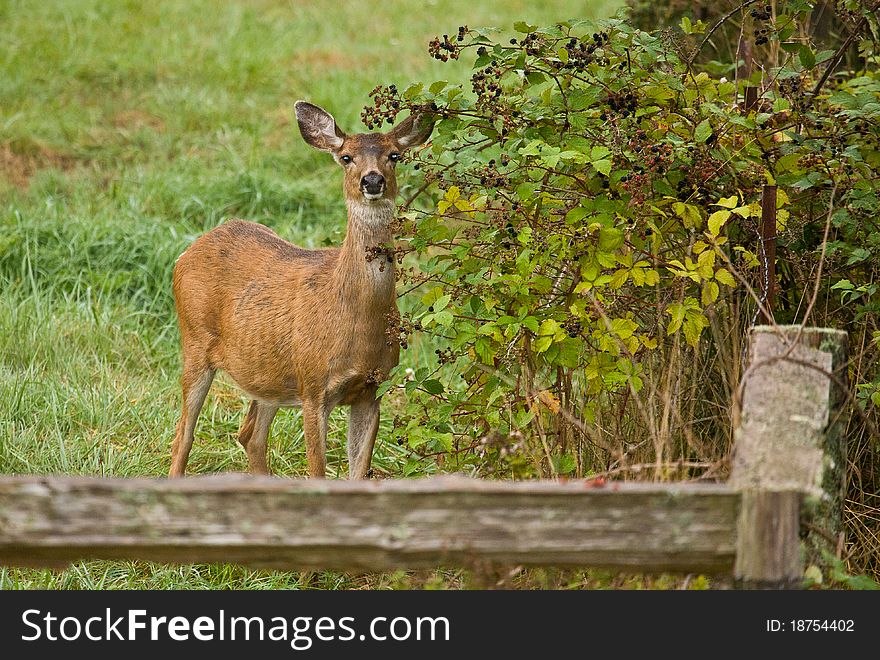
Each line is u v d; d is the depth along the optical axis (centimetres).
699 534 556
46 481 538
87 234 1491
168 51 2227
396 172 1073
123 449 1102
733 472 580
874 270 921
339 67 2208
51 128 1880
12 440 1070
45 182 1702
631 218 888
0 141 1819
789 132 916
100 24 2378
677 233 905
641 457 863
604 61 896
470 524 546
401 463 1096
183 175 1702
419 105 896
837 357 645
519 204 873
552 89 924
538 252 870
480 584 623
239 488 542
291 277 1042
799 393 608
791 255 942
